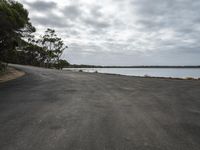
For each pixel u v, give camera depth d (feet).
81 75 65.05
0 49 61.62
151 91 30.96
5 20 42.47
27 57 198.70
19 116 16.39
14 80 45.62
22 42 66.85
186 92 30.19
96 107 19.80
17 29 50.19
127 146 10.76
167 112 18.12
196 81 48.44
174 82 45.52
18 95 26.32
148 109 19.19
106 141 11.39
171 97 25.80
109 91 30.66
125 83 42.29
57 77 55.42
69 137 11.92
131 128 13.67
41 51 203.00
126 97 25.57
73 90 31.35
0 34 49.62
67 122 14.84
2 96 25.55
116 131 13.05
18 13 46.93
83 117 16.21
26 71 77.82
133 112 17.99
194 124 14.70
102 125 14.23
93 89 32.68
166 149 10.48
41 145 10.77
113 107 19.88
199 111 18.53
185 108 19.72
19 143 11.01
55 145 10.78
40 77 54.29
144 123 14.82
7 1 48.62
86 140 11.50
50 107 19.63
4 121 15.01
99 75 67.15
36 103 21.47
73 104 21.08
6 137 11.87
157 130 13.34
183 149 10.51
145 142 11.33
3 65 65.77
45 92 29.09
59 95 26.63
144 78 57.36
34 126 13.88
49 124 14.35
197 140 11.71
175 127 13.99
